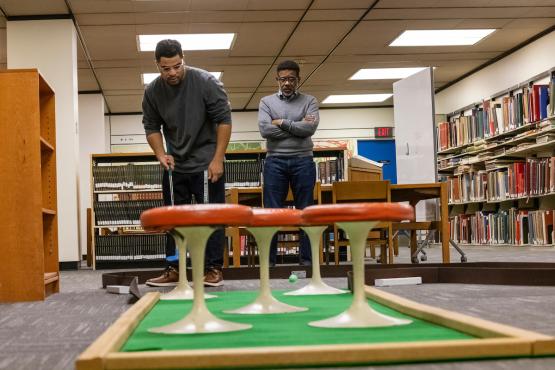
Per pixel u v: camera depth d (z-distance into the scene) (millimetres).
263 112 5250
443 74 12102
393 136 14477
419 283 4090
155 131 4059
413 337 1819
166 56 3766
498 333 1684
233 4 8078
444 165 12109
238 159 8688
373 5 8320
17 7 7898
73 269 8297
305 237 5246
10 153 3783
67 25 8273
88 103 12344
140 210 8766
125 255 8680
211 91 3945
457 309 2695
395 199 6422
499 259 6594
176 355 1457
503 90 10883
